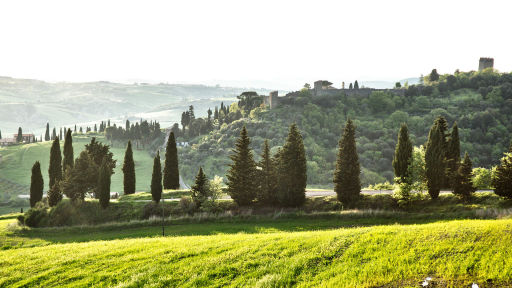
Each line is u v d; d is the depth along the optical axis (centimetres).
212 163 16538
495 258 1496
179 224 4894
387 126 18550
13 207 12950
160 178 5731
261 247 2095
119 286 1725
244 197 5303
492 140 15088
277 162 5538
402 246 1797
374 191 5466
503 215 3231
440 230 1948
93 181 6159
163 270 1875
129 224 5053
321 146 17362
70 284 1839
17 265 2238
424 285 1386
